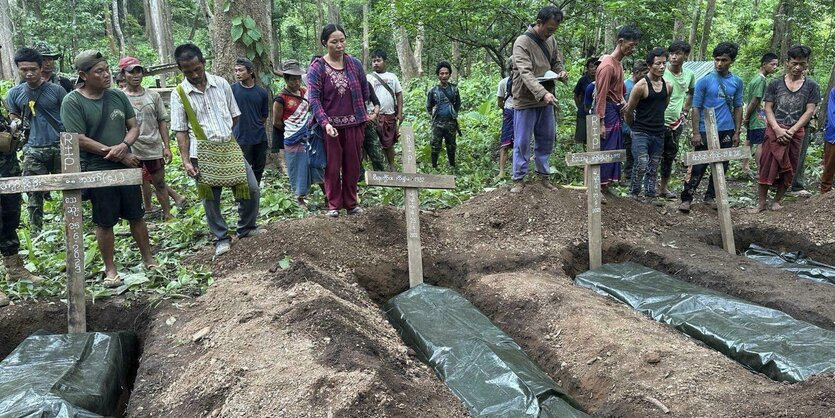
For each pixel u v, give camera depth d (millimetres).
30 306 4398
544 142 6348
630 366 3521
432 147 8594
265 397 3072
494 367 3482
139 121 6086
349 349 3443
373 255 5461
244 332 3783
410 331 4172
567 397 3314
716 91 6688
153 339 3988
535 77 5828
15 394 3053
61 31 21797
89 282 4758
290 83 6555
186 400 3264
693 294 4496
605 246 5777
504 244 5684
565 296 4477
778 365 3498
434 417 2975
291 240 5223
